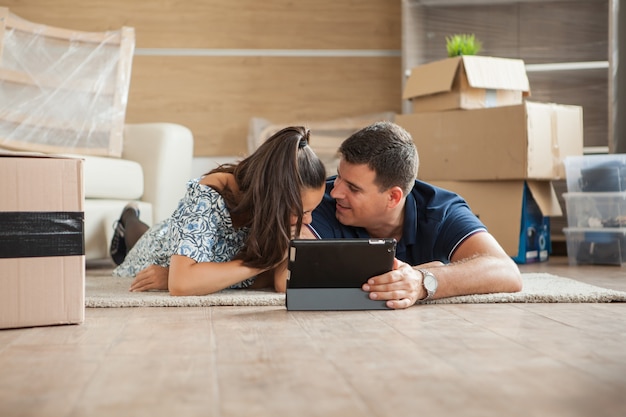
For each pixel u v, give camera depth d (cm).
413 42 461
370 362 122
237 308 191
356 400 98
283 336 148
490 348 134
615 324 162
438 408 94
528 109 355
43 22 492
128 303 195
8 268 161
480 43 436
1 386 107
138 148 392
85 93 395
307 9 503
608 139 421
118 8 496
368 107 507
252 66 503
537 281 254
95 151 386
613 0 391
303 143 197
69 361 125
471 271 199
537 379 110
